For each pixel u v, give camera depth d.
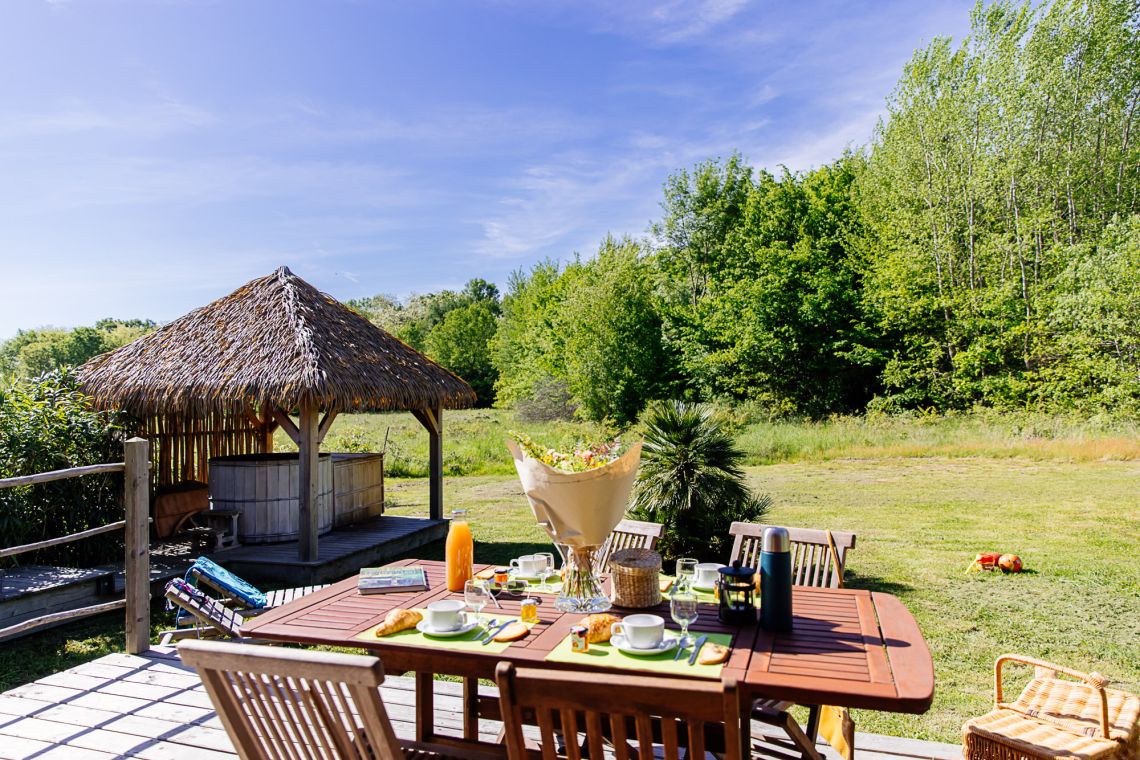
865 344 26.09
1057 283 20.53
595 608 3.03
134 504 4.96
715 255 33.28
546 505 2.97
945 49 23.62
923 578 7.55
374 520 10.81
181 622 5.71
